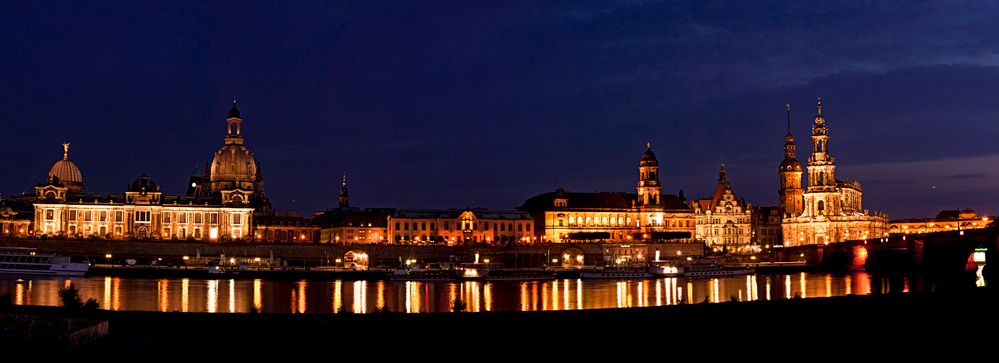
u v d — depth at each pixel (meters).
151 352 68.38
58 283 197.50
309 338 75.75
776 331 85.75
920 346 84.69
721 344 81.62
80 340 63.19
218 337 74.38
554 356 76.56
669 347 80.12
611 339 80.06
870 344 84.56
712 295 185.88
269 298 168.62
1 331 63.66
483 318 80.62
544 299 173.25
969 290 107.31
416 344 76.38
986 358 82.69
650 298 177.00
